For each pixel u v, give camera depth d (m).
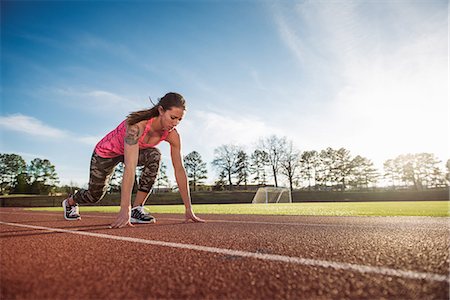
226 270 1.32
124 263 1.48
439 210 7.68
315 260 1.47
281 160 60.97
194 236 2.49
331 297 0.96
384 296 0.95
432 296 0.95
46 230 3.14
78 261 1.54
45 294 1.03
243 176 64.25
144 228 3.19
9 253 1.78
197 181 66.12
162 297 0.99
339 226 3.29
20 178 66.38
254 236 2.46
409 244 1.91
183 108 3.23
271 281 1.14
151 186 3.97
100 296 1.01
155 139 3.58
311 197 48.00
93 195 4.39
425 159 63.84
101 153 3.99
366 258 1.49
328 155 67.44
